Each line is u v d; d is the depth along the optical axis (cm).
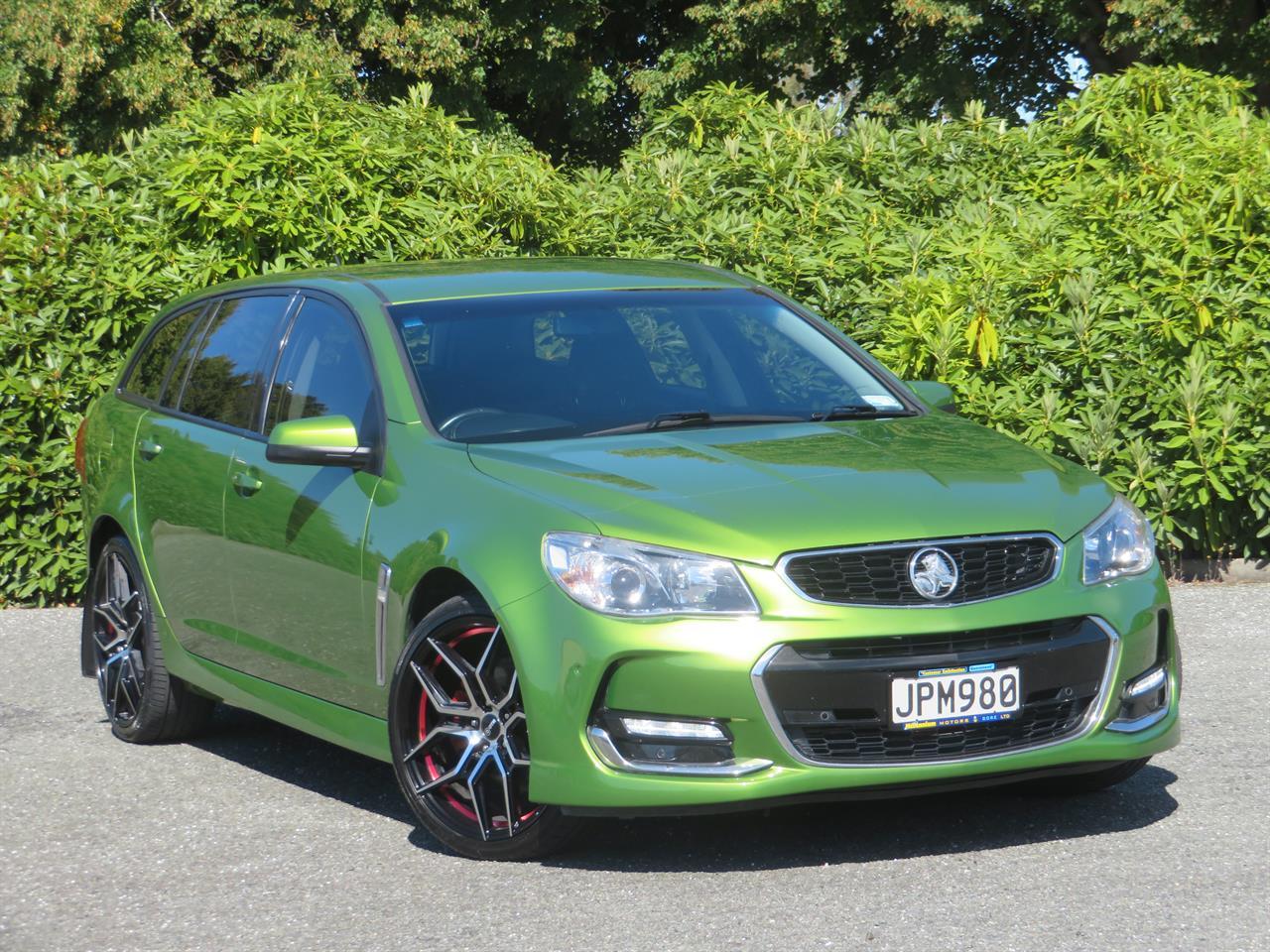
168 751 626
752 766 421
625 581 428
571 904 423
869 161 1125
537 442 499
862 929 396
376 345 537
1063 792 511
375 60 2912
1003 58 2728
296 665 535
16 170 1008
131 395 679
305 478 534
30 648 823
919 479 462
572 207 1084
